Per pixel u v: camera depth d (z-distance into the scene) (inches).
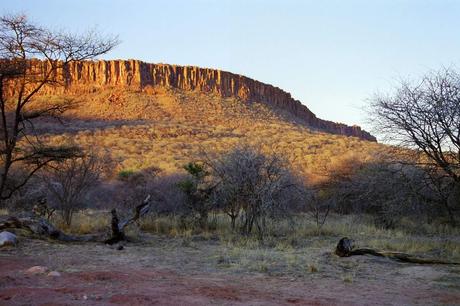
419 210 629.0
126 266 419.8
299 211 957.8
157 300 285.6
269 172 673.0
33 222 570.9
